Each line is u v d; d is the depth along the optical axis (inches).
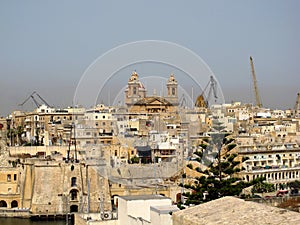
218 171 3326.8
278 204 2026.3
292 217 1408.7
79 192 7401.6
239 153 6688.0
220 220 1481.3
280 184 7214.6
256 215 1464.1
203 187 3267.7
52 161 7642.7
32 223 7214.6
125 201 3319.4
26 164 7859.3
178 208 2815.0
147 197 3326.8
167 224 2716.5
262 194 5959.6
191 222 1536.7
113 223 3905.0
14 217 7495.1
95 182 6958.7
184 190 3543.3
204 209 1608.0
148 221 2903.5
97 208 6830.7
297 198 2054.6
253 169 7071.9
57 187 7559.1
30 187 7819.9
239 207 1553.9
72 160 7731.3
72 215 7298.2
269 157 7529.5
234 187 3329.2
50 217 7445.9
